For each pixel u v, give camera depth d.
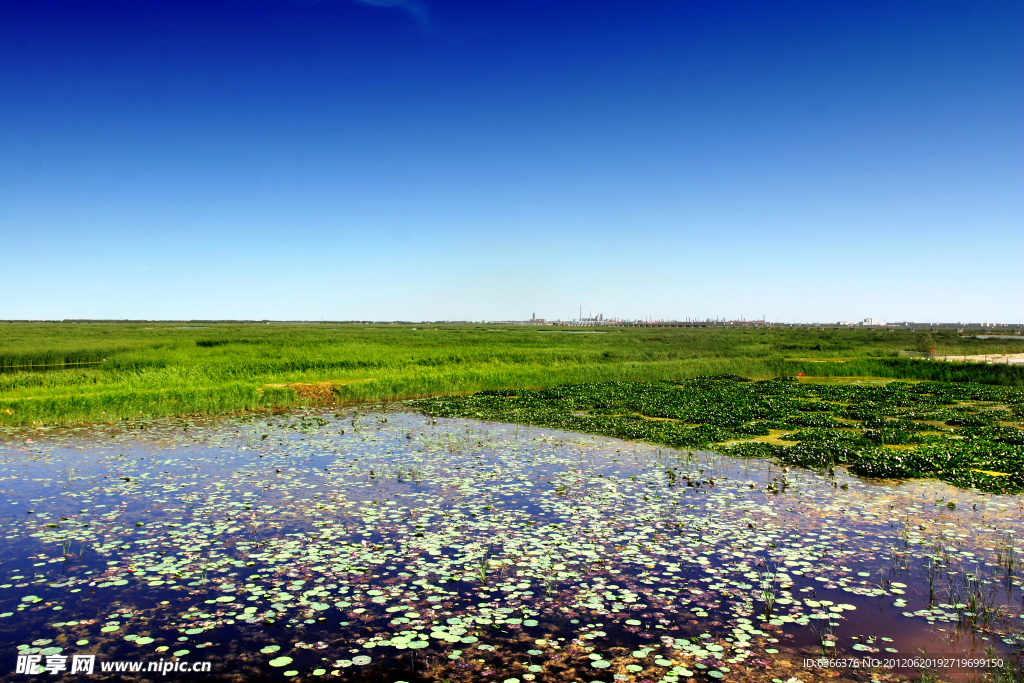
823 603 8.30
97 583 8.86
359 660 6.91
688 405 27.44
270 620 7.79
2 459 17.05
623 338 90.88
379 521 11.61
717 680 6.53
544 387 36.31
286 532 10.99
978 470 15.38
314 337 81.81
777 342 84.38
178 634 7.46
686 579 9.08
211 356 46.69
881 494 13.50
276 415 25.78
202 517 11.84
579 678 6.59
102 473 15.43
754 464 16.48
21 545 10.32
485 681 6.54
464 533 10.97
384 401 30.52
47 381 29.48
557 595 8.55
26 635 7.41
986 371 40.22
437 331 118.19
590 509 12.41
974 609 8.09
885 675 6.60
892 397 30.70
